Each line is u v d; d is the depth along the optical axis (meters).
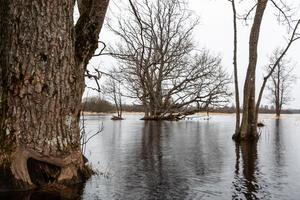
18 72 7.55
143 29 12.23
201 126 33.19
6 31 7.62
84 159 9.41
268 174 10.48
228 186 8.95
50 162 7.81
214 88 41.16
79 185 8.38
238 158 13.55
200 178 9.80
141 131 25.92
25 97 7.59
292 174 10.52
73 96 8.16
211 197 7.93
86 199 7.46
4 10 7.68
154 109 42.28
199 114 64.25
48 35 7.61
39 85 7.62
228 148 16.64
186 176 10.03
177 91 40.75
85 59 8.57
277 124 41.31
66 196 7.55
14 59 7.55
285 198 7.94
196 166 11.66
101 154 13.82
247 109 20.77
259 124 35.94
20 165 7.54
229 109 73.75
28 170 7.66
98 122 37.47
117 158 12.92
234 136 20.84
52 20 7.64
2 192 7.38
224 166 11.77
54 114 7.84
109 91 46.84
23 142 7.62
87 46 8.43
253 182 9.42
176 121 42.25
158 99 40.94
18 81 7.56
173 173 10.41
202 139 20.67
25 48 7.53
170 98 41.72
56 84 7.79
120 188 8.44
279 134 25.55
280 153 15.09
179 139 20.45
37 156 7.67
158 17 34.28
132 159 12.77
